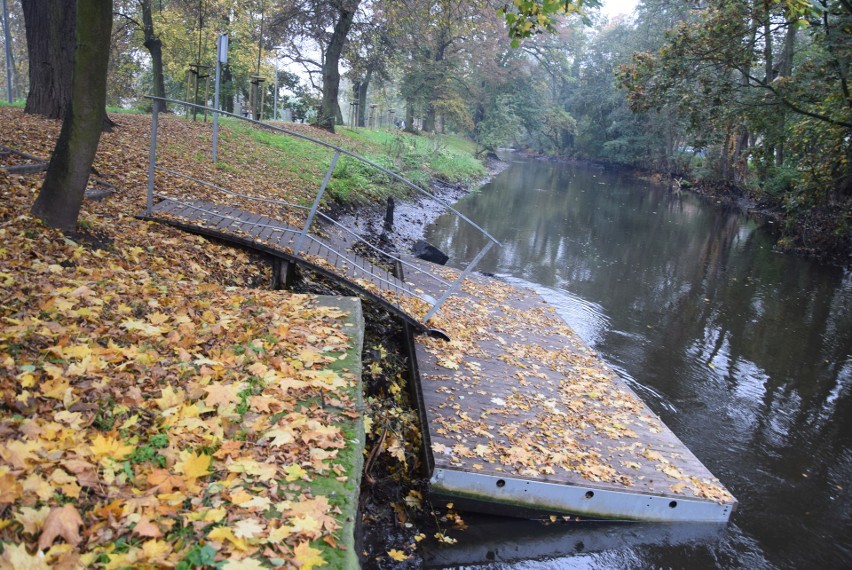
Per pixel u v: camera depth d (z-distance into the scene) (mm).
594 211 27969
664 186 47062
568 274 15367
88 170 6227
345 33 24984
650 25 45094
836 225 20516
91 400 3393
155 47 22016
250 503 2861
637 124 56031
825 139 19188
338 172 17125
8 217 6016
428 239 17656
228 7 27438
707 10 19625
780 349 11164
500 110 52625
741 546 5547
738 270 17469
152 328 4531
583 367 8117
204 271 6785
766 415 8461
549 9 7953
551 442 5934
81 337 4051
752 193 33844
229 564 2449
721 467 6965
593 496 5410
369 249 13031
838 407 8914
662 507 5508
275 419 3730
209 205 9086
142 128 14023
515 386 7062
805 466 7188
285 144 18297
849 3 16078
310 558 2607
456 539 5109
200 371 4086
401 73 46531
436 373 7012
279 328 5098
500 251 17234
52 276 5039
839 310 14000
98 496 2713
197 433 3385
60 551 2326
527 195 32281
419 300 8977
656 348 10664
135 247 6574
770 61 23250
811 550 5625
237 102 39250
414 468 5625
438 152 32469
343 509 3041
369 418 5602
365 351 7113
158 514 2680
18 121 11094
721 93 19562
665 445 6328
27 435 2900
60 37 12086
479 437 5844
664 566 5211
